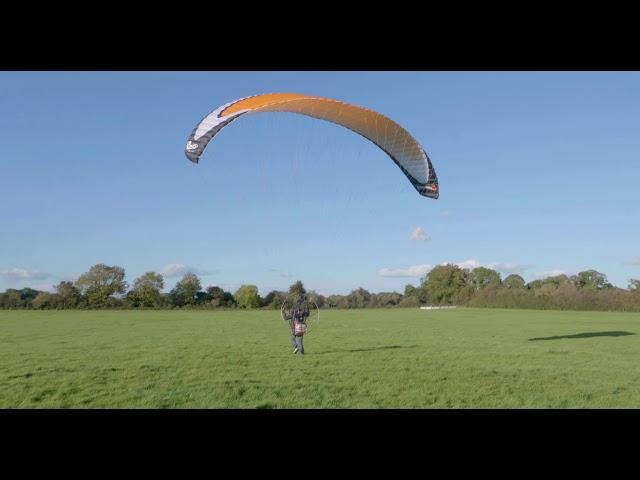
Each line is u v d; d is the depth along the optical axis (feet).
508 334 106.32
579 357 68.44
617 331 114.93
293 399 42.57
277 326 135.74
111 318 181.88
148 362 63.67
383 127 71.26
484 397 43.62
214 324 144.77
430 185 78.48
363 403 41.39
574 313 225.56
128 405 40.86
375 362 62.80
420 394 44.47
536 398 43.29
